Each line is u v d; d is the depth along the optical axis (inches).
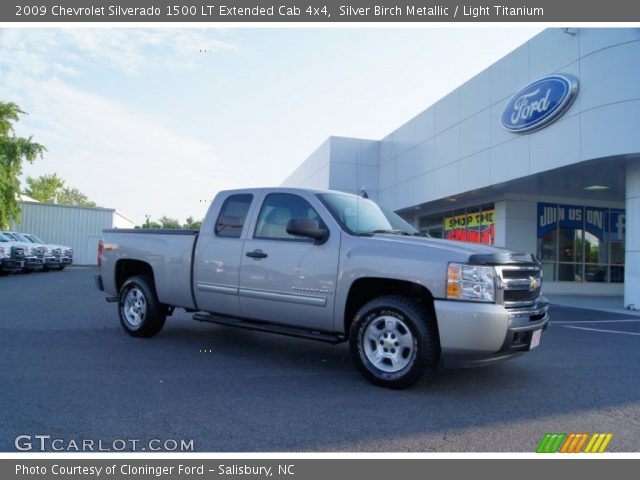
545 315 212.7
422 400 186.1
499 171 663.8
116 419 158.9
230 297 242.1
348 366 234.2
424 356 189.5
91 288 609.9
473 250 193.9
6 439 142.9
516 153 632.4
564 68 559.5
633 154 499.2
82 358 234.1
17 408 165.9
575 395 198.2
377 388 199.5
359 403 180.5
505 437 153.5
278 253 227.9
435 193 820.0
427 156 845.8
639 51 494.3
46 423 154.3
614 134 504.4
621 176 614.2
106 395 181.0
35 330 300.4
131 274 305.0
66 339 276.2
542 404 185.6
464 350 182.9
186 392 187.3
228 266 243.0
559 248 807.1
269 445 143.3
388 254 199.9
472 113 722.2
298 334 222.4
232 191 258.4
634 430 161.9
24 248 918.4
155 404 173.3
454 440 150.2
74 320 342.3
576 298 726.5
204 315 257.3
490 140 681.6
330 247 215.3
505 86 652.7
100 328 313.4
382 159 1027.3
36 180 2903.5
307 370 225.0
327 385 201.8
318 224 223.8
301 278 219.5
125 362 228.8
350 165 1026.1
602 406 184.9
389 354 199.3
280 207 237.8
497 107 667.4
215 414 165.3
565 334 354.9
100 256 306.2
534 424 164.9
